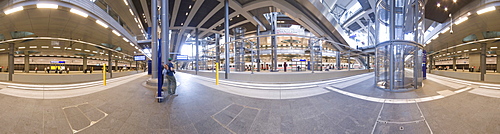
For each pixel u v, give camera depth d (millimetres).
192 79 9703
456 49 17188
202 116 2719
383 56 5867
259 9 15070
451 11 9359
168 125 2338
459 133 2029
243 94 4594
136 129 2199
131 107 3240
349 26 34000
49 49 18078
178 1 13602
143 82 7965
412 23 5633
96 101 3742
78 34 11398
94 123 2406
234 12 15391
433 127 2215
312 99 3914
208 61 21172
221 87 6012
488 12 7695
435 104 3332
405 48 5473
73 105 3400
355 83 7035
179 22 19141
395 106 3250
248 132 2131
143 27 21047
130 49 19188
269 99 3943
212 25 20234
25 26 9047
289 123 2418
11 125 2309
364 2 23328
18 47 16062
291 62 18625
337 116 2693
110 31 10758
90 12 8039
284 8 13711
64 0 6758
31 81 8414
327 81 8094
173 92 4457
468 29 10305
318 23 16328
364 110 3006
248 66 21203
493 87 5535
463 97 3932
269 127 2281
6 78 9703
